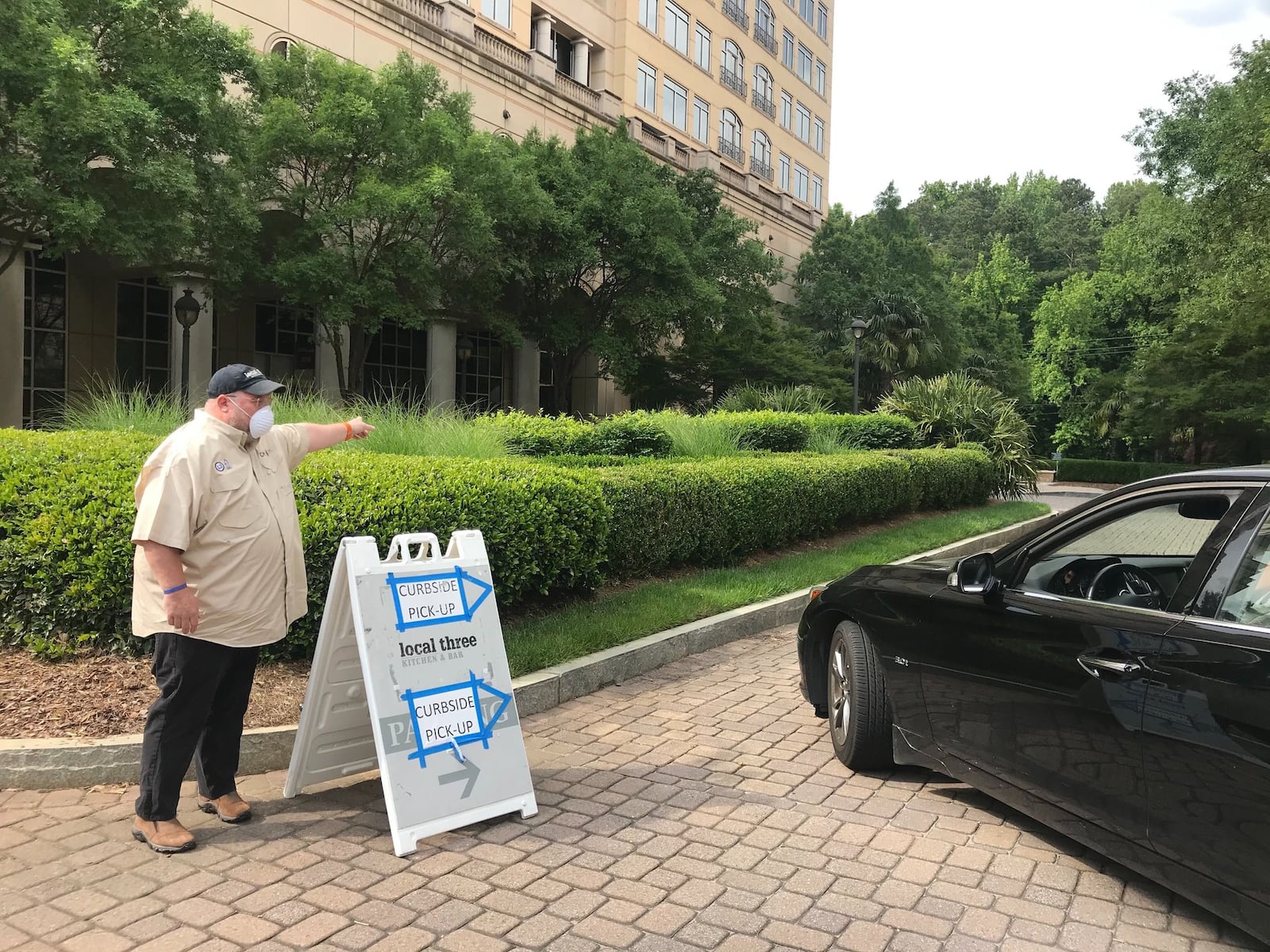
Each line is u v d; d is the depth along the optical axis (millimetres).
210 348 23203
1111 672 3105
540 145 29344
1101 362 56250
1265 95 25062
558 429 12695
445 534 5711
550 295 29625
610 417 13750
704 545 9102
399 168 21266
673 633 6809
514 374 36062
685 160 42250
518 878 3363
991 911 3170
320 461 6020
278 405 9109
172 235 16453
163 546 3271
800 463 11297
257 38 23594
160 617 3400
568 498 6828
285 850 3539
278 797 4051
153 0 16656
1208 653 2801
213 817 3824
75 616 5121
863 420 19031
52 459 5453
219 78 18016
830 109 59719
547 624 6594
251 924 2990
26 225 16641
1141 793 2977
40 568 5062
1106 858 3582
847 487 12039
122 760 4078
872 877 3414
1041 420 67188
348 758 4047
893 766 4605
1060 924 3082
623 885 3328
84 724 4305
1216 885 2742
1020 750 3512
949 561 4703
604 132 30641
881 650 4355
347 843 3617
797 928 3043
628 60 39000
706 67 45125
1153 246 35219
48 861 3383
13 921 2969
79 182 15195
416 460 6500
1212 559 3016
